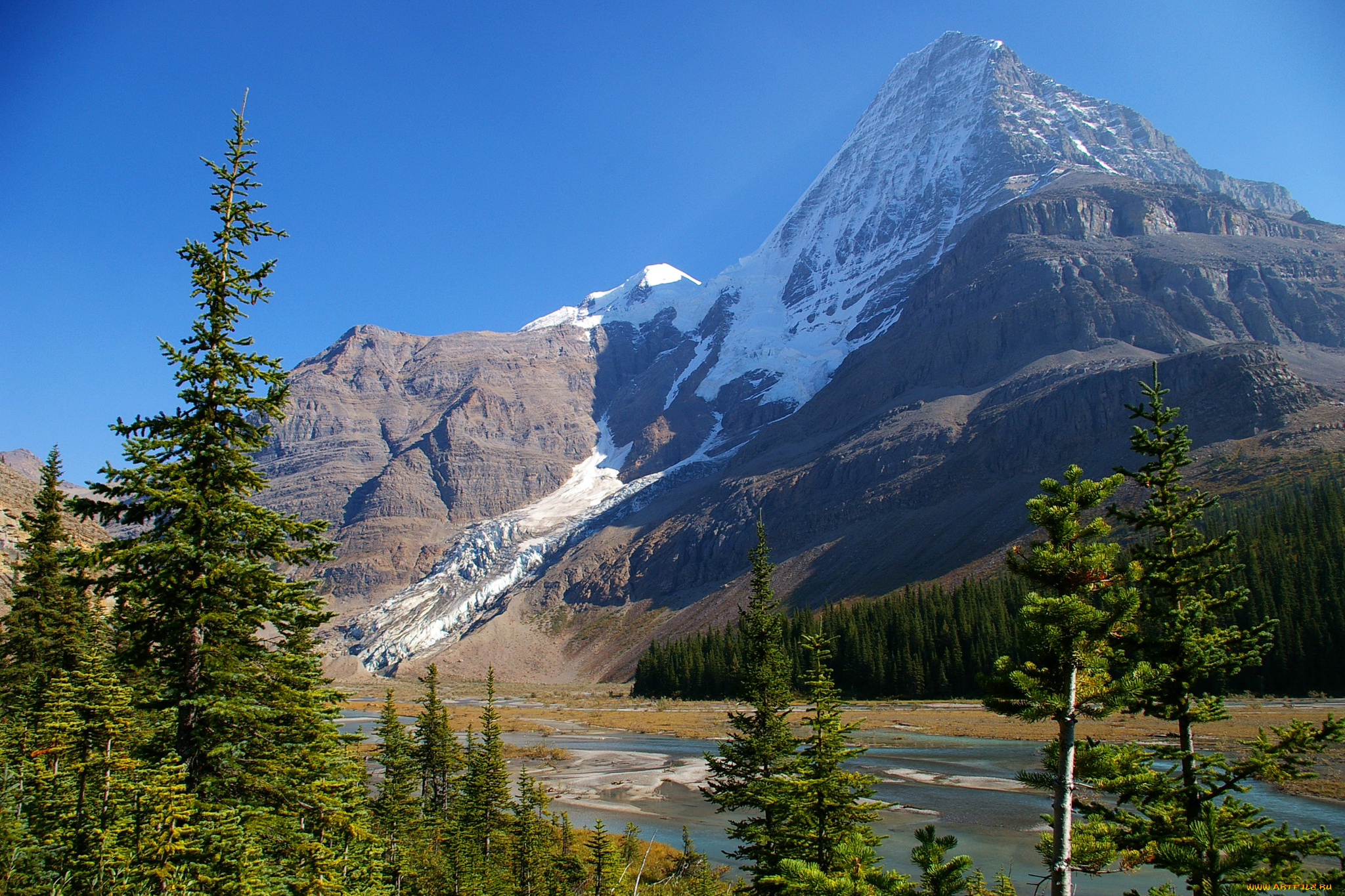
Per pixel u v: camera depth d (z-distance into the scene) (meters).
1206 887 12.88
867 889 13.35
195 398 16.06
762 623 30.03
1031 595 12.62
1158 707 16.62
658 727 103.19
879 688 115.25
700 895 33.22
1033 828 44.91
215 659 15.88
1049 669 12.75
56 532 29.06
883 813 49.09
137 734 19.08
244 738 16.53
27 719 24.64
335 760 19.42
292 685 17.95
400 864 31.34
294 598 16.92
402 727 41.97
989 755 70.31
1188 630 16.12
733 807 27.45
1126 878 34.78
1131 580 13.30
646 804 58.41
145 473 15.45
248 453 17.22
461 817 35.72
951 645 114.62
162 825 15.52
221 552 16.31
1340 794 43.16
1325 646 80.19
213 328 16.30
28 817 19.08
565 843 37.66
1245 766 15.43
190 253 15.91
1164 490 18.02
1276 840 13.11
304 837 18.05
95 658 19.97
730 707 123.69
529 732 101.19
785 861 14.14
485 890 32.97
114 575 15.73
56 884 17.39
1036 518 13.25
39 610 27.64
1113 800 41.47
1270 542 93.25
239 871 15.98
